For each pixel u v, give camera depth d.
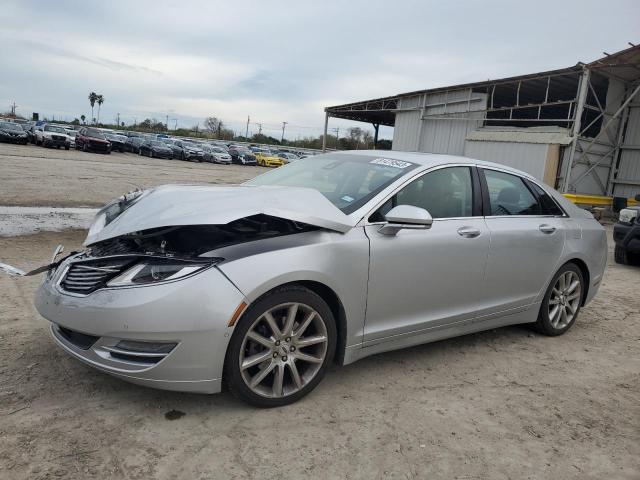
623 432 3.13
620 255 8.82
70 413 2.84
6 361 3.39
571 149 19.06
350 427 2.93
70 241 7.40
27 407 2.87
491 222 4.06
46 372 3.28
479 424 3.09
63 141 35.88
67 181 16.06
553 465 2.73
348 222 3.23
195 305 2.68
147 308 2.65
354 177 3.84
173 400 3.06
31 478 2.29
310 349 3.20
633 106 20.64
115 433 2.69
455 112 24.61
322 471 2.52
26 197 11.62
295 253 2.96
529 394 3.55
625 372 4.07
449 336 3.94
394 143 28.53
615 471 2.73
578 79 19.97
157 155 40.25
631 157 20.83
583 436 3.05
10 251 6.52
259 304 2.86
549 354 4.33
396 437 2.87
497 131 22.16
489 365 4.00
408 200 3.62
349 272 3.17
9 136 35.38
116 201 3.78
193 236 3.14
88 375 3.28
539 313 4.64
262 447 2.67
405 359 3.98
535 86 22.34
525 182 4.55
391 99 28.31
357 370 3.71
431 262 3.59
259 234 3.08
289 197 3.20
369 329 3.39
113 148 43.75
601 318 5.52
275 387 3.03
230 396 3.16
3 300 4.56
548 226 4.50
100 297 2.76
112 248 3.21
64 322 2.86
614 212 19.53
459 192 3.98
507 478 2.59
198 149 43.41
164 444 2.63
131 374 2.72
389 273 3.38
